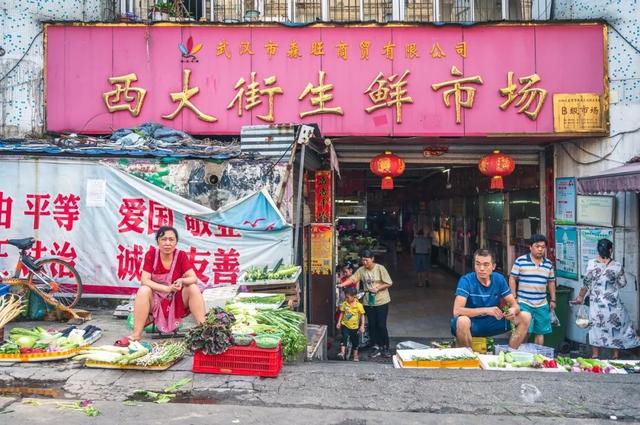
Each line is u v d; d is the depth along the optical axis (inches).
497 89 337.4
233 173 283.0
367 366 190.9
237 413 142.5
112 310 282.0
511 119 337.4
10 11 344.5
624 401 151.0
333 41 342.0
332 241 375.9
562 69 334.6
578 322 277.4
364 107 341.4
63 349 184.4
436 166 459.8
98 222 284.8
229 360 171.5
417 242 560.1
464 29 338.0
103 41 345.4
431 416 141.4
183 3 393.7
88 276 284.7
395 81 341.1
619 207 318.3
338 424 136.3
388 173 355.6
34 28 346.9
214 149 296.0
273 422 137.1
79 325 247.8
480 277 214.8
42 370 173.8
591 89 333.4
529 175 404.8
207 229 281.7
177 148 298.0
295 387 160.7
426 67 340.2
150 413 142.2
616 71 331.9
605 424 137.3
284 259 279.9
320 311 373.1
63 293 279.9
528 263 263.6
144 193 282.7
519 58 336.5
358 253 531.8
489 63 337.4
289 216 285.7
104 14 370.0
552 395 155.3
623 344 271.3
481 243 519.8
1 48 344.2
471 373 176.1
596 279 276.4
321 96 341.4
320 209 377.7
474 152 391.9
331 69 342.6
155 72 344.8
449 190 606.5
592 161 340.2
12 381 163.9
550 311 270.4
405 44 340.2
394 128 340.5
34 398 152.3
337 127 341.7
